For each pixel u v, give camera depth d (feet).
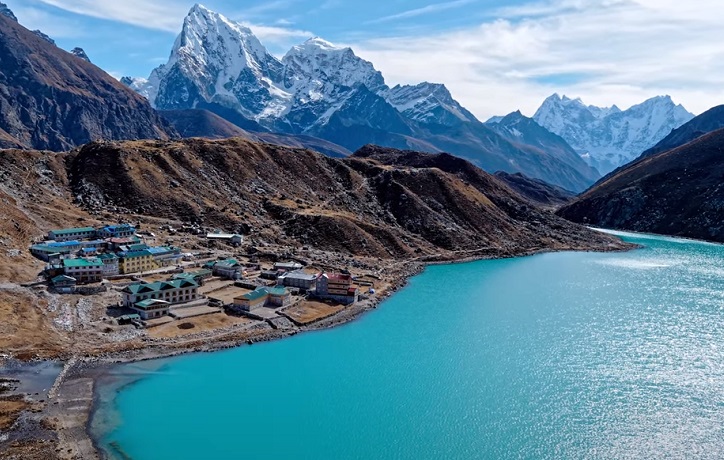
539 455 334.85
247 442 343.26
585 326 568.82
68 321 506.07
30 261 619.26
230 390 412.36
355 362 468.75
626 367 460.96
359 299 654.12
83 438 341.41
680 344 514.68
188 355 473.26
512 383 429.38
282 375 439.63
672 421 373.40
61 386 403.13
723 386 425.28
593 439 351.25
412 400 400.47
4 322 479.00
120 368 440.86
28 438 335.06
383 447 341.21
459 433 357.00
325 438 348.79
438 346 508.94
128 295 547.49
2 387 392.47
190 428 358.02
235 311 572.10
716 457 333.42
